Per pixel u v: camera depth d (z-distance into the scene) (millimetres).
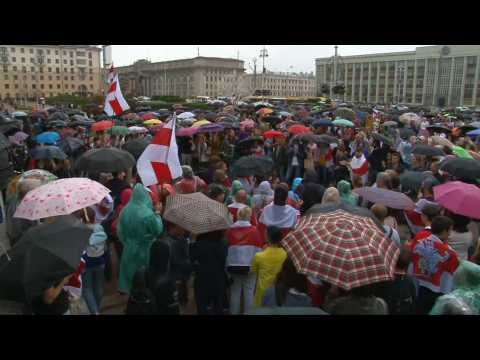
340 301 3352
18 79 113125
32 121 19562
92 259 5043
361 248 3412
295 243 3678
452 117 29266
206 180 8812
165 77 138000
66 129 13586
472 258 4520
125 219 5293
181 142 13367
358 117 25125
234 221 5797
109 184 7055
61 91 119938
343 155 11945
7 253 3047
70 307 3740
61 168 8867
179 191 6941
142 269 3729
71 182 5016
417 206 5961
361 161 9984
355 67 130750
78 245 3129
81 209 5094
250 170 7898
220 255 4719
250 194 8000
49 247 3004
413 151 9852
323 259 3375
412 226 5961
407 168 12383
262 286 4492
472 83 105938
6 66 110688
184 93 131500
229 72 132000
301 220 4105
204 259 4719
